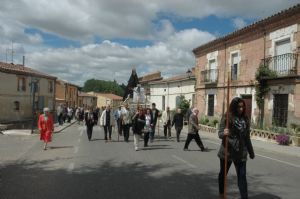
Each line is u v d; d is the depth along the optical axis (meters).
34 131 25.36
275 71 21.59
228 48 27.80
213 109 30.48
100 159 12.30
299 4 19.23
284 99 21.19
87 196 7.30
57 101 55.19
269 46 22.56
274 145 18.39
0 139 19.89
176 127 19.28
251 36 24.55
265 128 21.44
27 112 42.03
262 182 9.00
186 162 11.82
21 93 40.69
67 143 17.72
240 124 6.84
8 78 38.31
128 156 13.10
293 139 18.38
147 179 9.01
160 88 48.22
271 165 11.95
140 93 25.95
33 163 11.41
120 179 8.98
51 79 48.50
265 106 22.83
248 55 24.95
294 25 20.27
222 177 7.25
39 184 8.38
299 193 7.82
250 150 6.97
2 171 10.02
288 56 20.53
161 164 11.35
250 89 24.59
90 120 19.39
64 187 8.09
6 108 38.09
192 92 38.41
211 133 26.36
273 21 21.88
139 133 14.95
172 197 7.25
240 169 6.85
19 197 7.21
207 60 31.47
